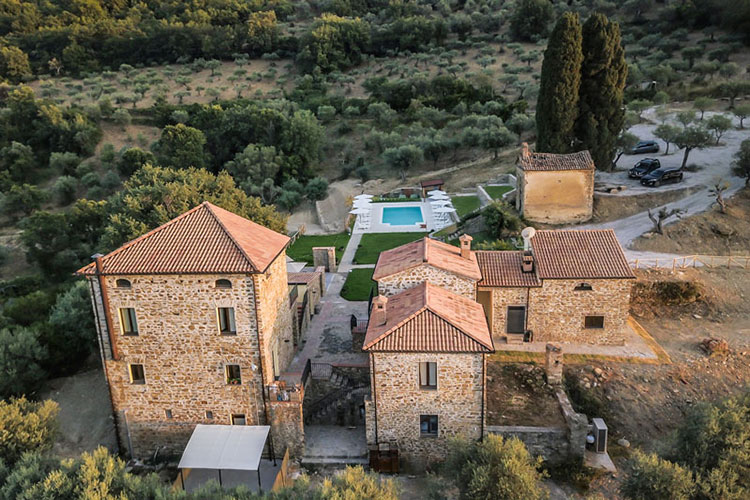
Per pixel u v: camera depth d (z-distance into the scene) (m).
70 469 25.30
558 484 29.81
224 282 31.05
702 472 24.59
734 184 59.56
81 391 42.41
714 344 38.03
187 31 173.38
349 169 109.06
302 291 45.62
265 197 100.25
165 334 32.09
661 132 68.88
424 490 29.72
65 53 166.25
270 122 114.31
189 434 33.59
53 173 121.25
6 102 137.75
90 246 76.56
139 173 63.59
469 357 29.91
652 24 143.00
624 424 33.41
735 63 108.12
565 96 59.81
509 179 80.81
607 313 38.72
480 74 131.12
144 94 147.75
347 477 23.44
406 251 39.09
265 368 32.09
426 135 108.12
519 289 38.97
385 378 30.75
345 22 170.25
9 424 29.47
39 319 50.84
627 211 57.78
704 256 48.81
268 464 32.69
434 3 198.50
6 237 95.88
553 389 34.94
